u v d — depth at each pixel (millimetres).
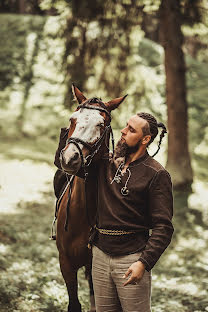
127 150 3570
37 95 22688
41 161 16516
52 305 5941
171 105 15352
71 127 3926
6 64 24625
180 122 15320
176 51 14820
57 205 5137
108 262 3594
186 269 8938
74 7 12422
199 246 10586
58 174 5520
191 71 29078
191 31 13859
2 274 6688
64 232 4668
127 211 3512
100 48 13664
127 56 14320
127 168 3566
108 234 3568
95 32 13383
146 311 3568
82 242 4578
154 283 7988
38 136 19750
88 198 4164
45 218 10766
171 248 10391
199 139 22703
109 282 3658
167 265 9219
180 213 13328
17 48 25734
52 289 6418
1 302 5793
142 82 18766
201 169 19578
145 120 3527
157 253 3357
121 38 13820
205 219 12891
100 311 3770
